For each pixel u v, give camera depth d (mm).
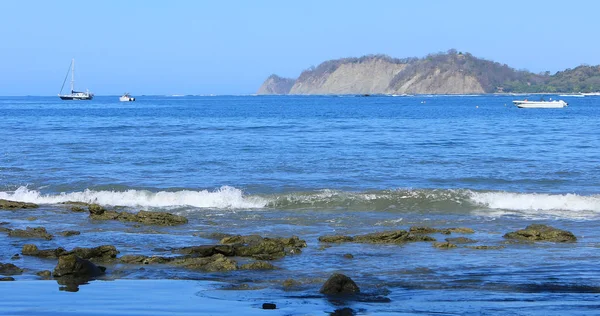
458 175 34781
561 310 12930
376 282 15531
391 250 19344
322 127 71438
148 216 23953
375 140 53875
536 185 32000
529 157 42094
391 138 55844
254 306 13336
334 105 174125
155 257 17719
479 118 94375
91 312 12781
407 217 25250
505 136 58062
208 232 22047
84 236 21203
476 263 17578
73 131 65125
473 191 28203
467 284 15281
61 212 25828
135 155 43062
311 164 38719
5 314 12609
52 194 29453
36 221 23969
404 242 20500
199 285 15211
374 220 24641
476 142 52031
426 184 32156
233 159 40938
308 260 18047
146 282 15492
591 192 30078
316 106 164625
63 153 44156
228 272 16641
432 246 19859
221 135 59562
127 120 89812
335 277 14727
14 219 24281
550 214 25781
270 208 27250
